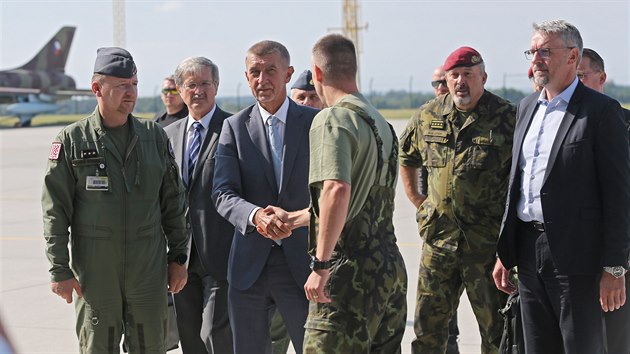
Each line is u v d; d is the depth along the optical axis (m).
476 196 4.34
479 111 4.36
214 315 4.51
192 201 4.59
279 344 4.68
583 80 4.56
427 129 4.52
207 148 4.62
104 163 3.88
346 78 3.43
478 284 4.39
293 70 4.27
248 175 4.21
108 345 3.95
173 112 6.20
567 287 3.63
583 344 3.64
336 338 3.28
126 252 3.92
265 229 3.82
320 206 3.20
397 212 12.55
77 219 3.91
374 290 3.30
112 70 3.84
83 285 3.93
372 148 3.31
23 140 37.19
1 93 59.75
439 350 4.52
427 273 4.50
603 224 3.57
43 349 5.64
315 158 3.23
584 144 3.56
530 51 3.66
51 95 65.31
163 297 4.04
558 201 3.61
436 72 5.73
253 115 4.31
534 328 3.80
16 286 7.69
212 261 4.50
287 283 4.13
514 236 3.83
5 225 11.91
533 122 3.76
